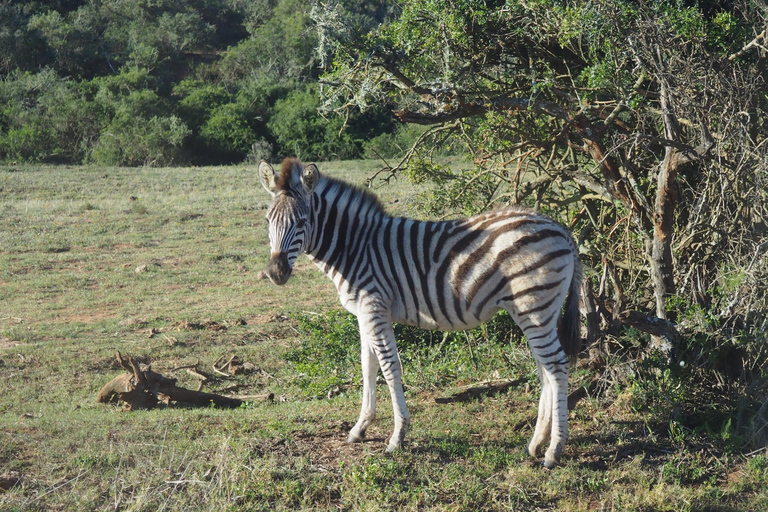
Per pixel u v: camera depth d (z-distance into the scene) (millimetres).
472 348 8734
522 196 8938
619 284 7207
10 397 9461
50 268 18016
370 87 7977
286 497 5215
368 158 39594
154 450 6098
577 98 7801
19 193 27875
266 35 63812
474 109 8094
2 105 47062
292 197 5848
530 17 7629
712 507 5148
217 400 8922
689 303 7016
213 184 31688
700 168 7191
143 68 57188
